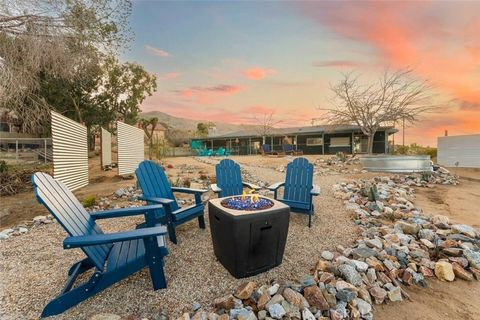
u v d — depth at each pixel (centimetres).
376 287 204
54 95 1250
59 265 239
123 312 172
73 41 746
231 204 240
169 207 277
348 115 1148
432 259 261
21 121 812
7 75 628
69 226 174
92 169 1049
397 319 180
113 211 238
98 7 804
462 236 298
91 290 174
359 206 427
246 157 1630
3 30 645
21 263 242
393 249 259
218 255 238
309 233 315
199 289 199
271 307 172
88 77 930
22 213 439
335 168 933
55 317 166
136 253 199
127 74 2000
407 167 791
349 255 252
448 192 577
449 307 193
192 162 1302
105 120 1839
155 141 1656
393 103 1086
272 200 260
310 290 188
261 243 216
